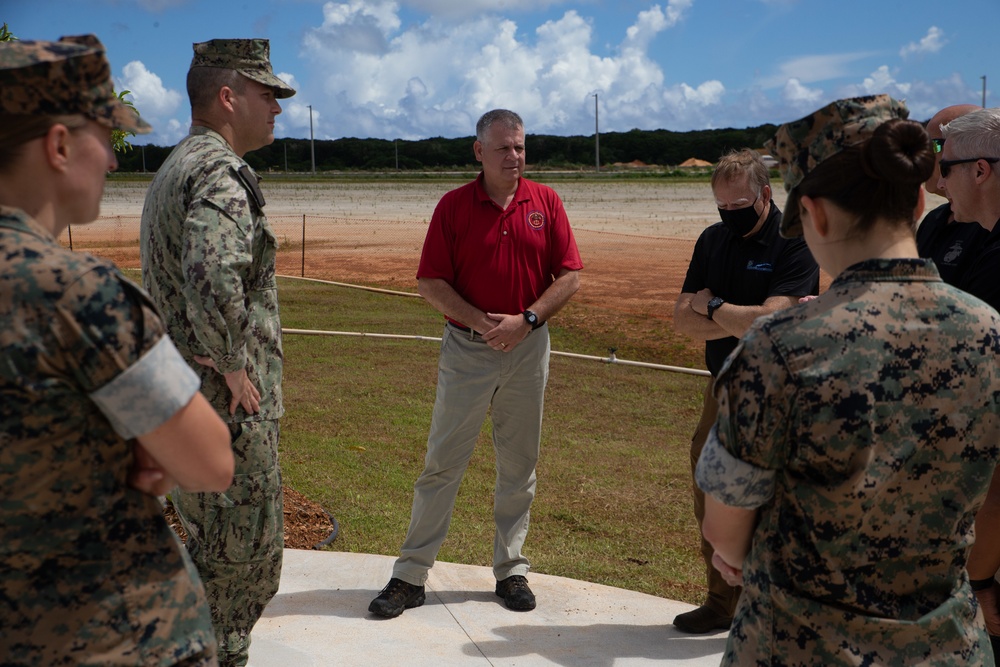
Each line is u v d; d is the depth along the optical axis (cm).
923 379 144
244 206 255
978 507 154
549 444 687
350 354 980
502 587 374
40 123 133
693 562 461
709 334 332
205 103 275
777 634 151
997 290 259
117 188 5297
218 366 253
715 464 149
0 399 129
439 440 362
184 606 146
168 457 141
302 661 309
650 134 10406
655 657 323
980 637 156
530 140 10081
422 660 314
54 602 134
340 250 2255
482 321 353
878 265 146
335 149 9788
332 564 405
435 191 5425
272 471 277
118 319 132
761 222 320
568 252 372
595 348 1114
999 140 253
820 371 140
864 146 145
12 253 130
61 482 134
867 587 148
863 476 142
